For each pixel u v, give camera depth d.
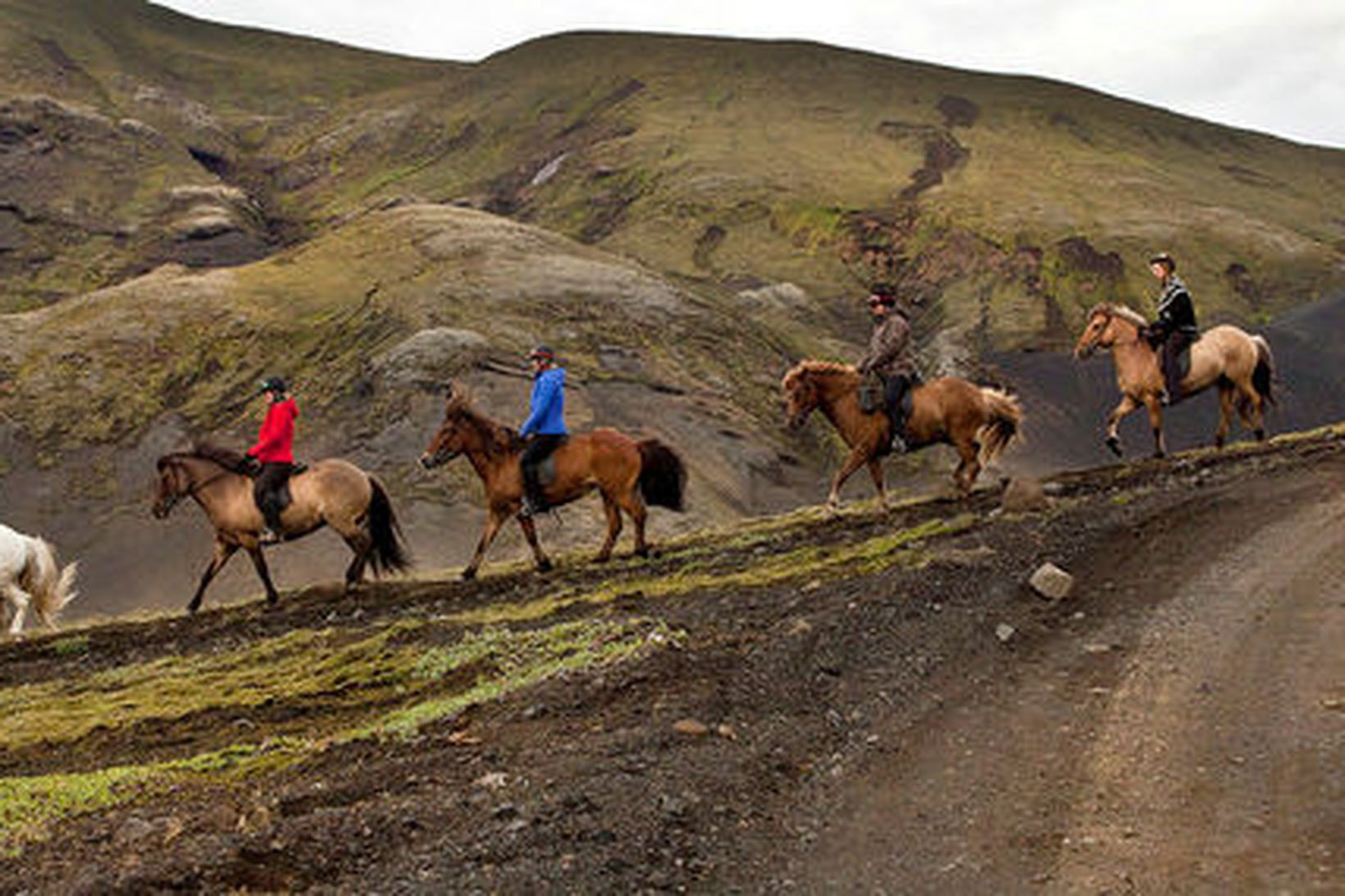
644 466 15.96
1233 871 4.91
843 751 6.77
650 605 11.91
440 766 6.86
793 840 5.58
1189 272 133.00
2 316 99.69
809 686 7.95
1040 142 193.75
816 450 86.25
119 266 147.75
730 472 77.81
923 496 17.61
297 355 92.56
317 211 191.00
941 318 124.44
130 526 77.31
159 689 11.70
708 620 10.29
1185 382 17.17
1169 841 5.26
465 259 105.31
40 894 5.22
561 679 8.39
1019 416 16.17
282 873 5.29
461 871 5.15
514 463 15.97
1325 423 98.25
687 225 150.75
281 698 10.35
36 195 157.12
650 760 6.48
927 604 9.66
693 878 5.16
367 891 5.02
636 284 103.12
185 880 5.20
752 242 144.75
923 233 141.88
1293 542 10.64
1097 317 18.05
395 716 8.84
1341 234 162.88
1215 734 6.48
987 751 6.60
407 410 80.44
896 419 15.58
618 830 5.53
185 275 108.94
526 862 5.23
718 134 187.75
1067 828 5.51
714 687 7.84
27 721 10.70
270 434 16.53
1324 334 112.12
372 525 16.95
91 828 6.38
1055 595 9.67
